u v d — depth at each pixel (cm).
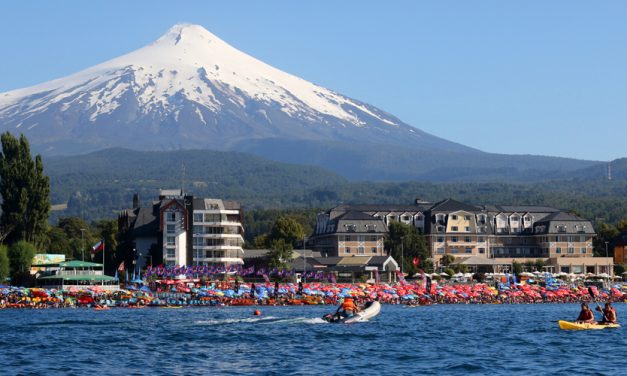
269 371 10850
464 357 11919
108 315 19500
